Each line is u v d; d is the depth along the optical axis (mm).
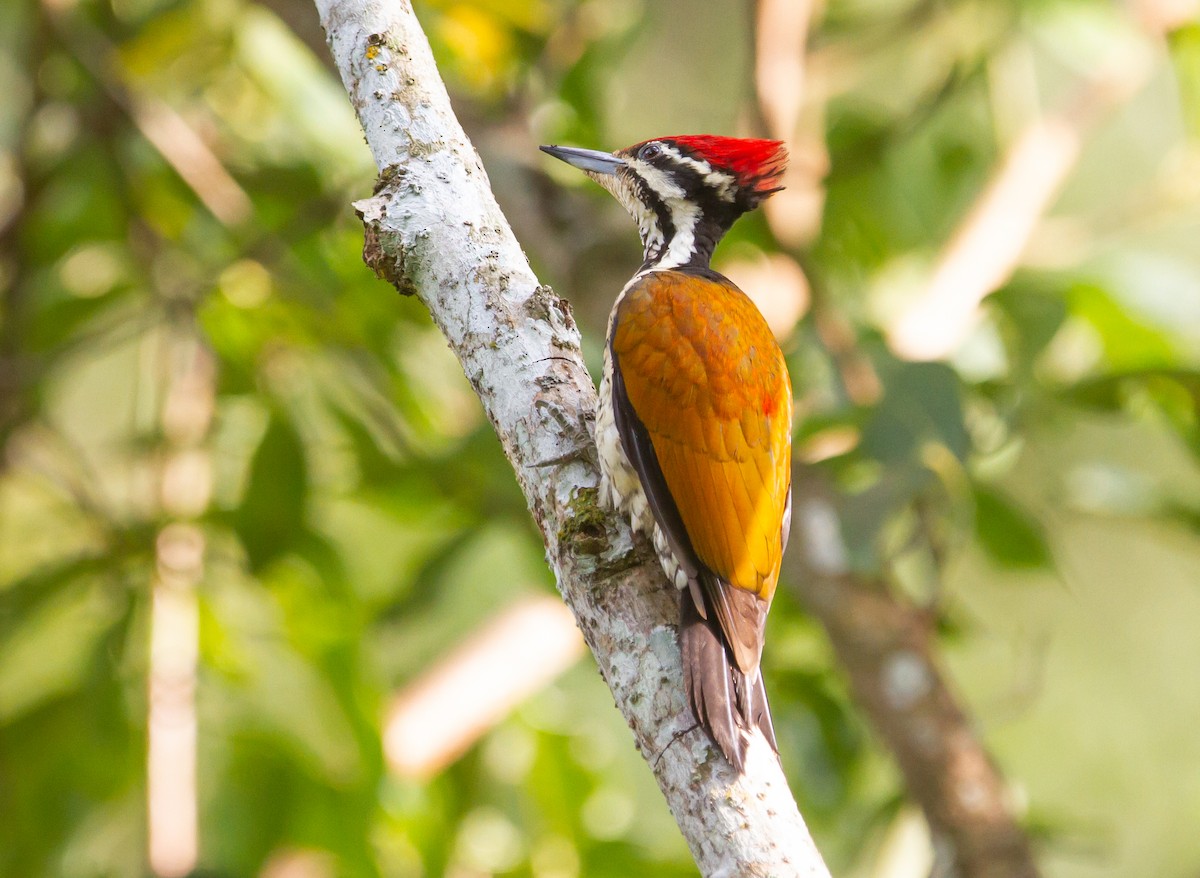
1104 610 16500
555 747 11688
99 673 10555
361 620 10977
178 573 10727
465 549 11297
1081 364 11617
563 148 9547
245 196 11836
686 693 6109
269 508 10875
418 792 10891
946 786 10227
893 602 10742
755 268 12141
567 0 12766
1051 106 15516
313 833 10531
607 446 6852
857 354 10930
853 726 11117
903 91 14109
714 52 15906
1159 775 16000
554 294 6824
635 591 6469
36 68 12164
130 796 10773
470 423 12711
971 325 11258
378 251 6742
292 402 11844
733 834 5684
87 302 12219
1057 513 11336
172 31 11930
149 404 13086
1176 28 12602
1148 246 13883
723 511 7289
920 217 12750
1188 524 11008
